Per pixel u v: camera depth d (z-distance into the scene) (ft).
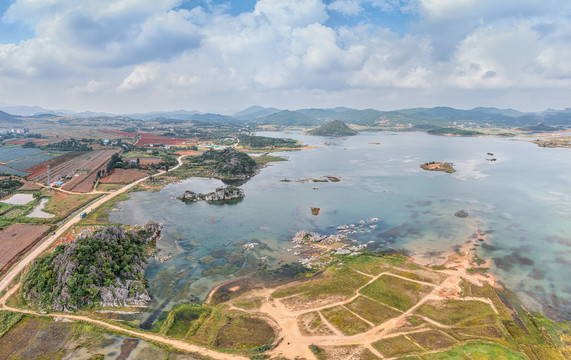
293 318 295.28
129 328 280.10
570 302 315.58
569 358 247.70
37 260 357.20
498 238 463.42
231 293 336.90
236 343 263.90
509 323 282.97
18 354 249.96
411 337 266.98
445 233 483.51
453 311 300.20
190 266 393.50
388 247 439.22
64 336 269.64
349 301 317.83
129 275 355.15
